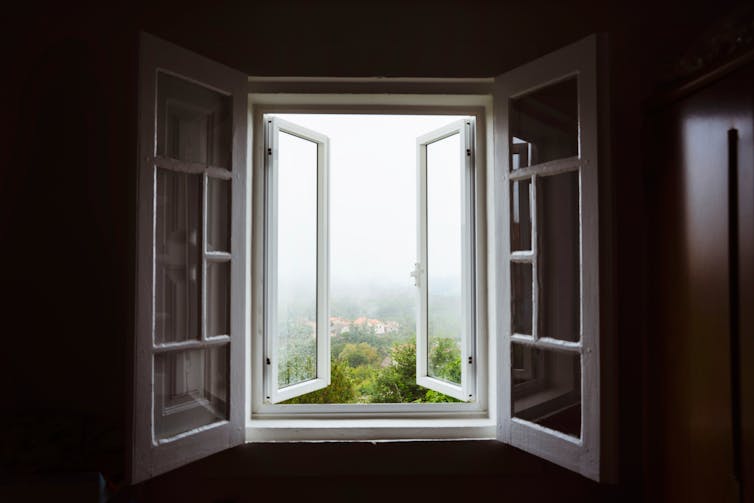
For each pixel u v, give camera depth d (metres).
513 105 1.65
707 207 1.16
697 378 1.20
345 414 1.80
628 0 1.70
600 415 1.35
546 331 1.54
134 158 1.35
